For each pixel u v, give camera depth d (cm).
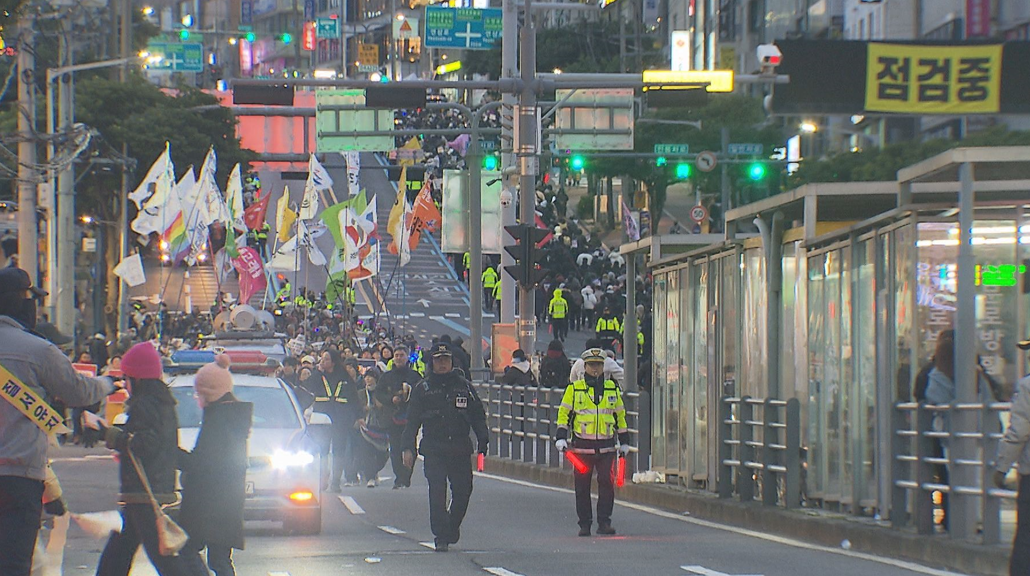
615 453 6519
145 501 3753
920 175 5425
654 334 8656
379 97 10606
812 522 6081
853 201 6525
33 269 14388
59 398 3450
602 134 14488
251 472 6338
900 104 15062
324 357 9044
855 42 14625
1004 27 19475
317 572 5069
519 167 12025
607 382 6506
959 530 5128
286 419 6675
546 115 14300
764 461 6775
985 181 5747
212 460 3984
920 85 14962
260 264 19912
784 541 6038
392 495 8762
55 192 17838
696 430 7844
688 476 7919
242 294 19900
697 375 7819
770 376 6912
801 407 6675
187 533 3962
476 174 13500
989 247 5834
